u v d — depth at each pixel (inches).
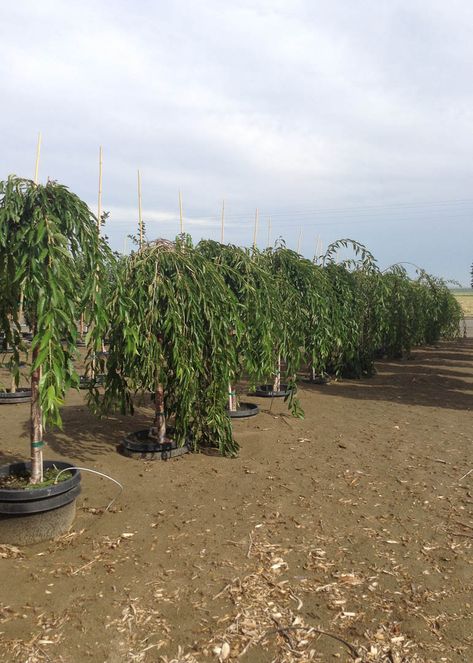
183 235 215.5
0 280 120.9
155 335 165.9
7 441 195.2
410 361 489.1
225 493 151.0
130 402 179.6
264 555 115.5
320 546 120.3
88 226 121.3
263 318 208.1
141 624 90.6
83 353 389.4
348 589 102.8
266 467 173.6
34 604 95.7
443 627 91.1
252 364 208.2
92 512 135.6
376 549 119.4
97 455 181.2
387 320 397.7
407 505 144.5
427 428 231.5
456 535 126.9
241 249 228.8
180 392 170.2
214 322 174.9
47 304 110.0
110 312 158.6
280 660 82.6
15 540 116.4
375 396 309.3
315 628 90.5
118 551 116.2
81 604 96.0
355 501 146.9
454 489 156.7
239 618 92.7
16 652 83.0
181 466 172.2
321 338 283.3
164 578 105.4
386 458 185.9
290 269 282.8
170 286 166.6
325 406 274.7
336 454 189.6
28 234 111.2
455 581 106.2
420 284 539.8
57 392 109.2
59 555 113.8
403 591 102.3
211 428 184.4
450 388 346.0
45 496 116.4
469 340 745.6
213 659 82.6
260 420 236.2
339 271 344.2
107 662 81.4
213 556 114.7
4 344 136.6
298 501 146.1
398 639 87.8
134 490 151.0
